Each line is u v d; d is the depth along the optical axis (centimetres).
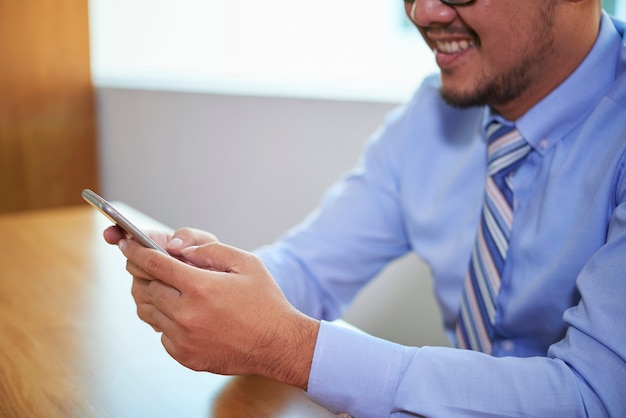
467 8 92
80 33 242
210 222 244
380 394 78
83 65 245
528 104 103
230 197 239
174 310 77
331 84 234
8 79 238
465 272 117
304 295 121
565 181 98
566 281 95
